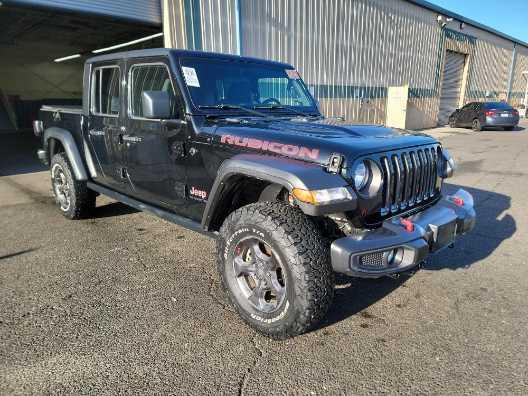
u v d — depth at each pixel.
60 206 5.25
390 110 17.45
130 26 11.05
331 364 2.43
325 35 13.33
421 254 2.55
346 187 2.41
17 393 2.16
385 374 2.34
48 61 19.62
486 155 10.79
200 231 3.23
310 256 2.38
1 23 11.00
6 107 18.06
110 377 2.29
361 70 15.41
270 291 2.66
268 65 4.04
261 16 10.95
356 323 2.88
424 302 3.18
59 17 10.02
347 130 3.02
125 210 5.54
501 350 2.56
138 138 3.69
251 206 2.66
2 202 6.04
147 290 3.31
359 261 2.39
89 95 4.32
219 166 2.99
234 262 2.78
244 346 2.59
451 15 20.41
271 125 3.11
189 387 2.22
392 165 2.76
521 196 6.43
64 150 5.20
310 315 2.42
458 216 3.11
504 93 29.91
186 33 9.06
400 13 16.88
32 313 2.94
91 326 2.79
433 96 20.97
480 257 4.03
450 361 2.46
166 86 3.37
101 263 3.82
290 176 2.39
